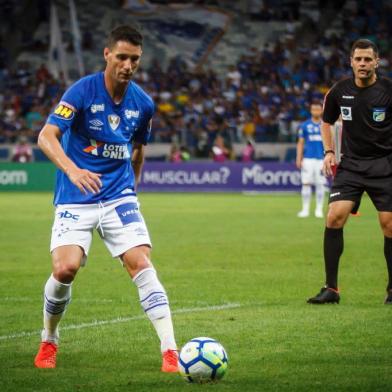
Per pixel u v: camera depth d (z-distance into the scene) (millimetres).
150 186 119062
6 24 154875
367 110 32469
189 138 124938
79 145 23797
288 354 24656
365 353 24719
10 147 125312
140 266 23109
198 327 28672
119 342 26578
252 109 132500
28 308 32969
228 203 95688
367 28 149250
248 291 36594
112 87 23547
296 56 148125
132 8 156375
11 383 21547
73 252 23062
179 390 20688
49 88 139750
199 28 155000
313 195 111250
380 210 33125
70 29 155875
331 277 33531
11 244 55875
